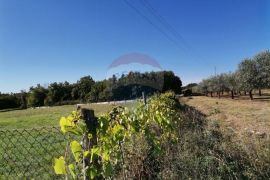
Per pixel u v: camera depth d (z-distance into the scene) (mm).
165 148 5652
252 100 39188
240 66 42156
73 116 3205
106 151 3291
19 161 7043
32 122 23734
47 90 78750
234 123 13555
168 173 4969
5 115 38250
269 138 6980
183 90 79000
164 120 5355
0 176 6176
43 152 7469
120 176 4500
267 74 39781
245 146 6141
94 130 3291
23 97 79438
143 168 5020
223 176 5094
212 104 32531
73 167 2961
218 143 6598
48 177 5902
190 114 12141
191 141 6508
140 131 4559
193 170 5070
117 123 3650
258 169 5301
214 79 59719
